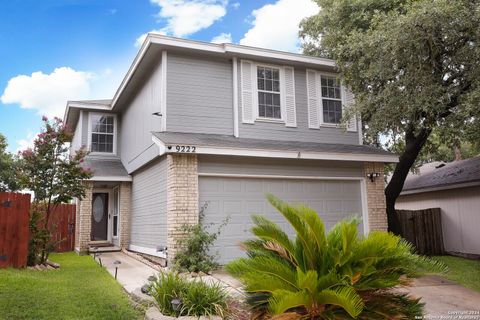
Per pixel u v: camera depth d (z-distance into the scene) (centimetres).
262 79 1197
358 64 1070
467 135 959
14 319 506
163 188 1057
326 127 1263
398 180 1265
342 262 409
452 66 905
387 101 967
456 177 1389
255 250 470
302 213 430
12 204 885
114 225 1587
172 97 1080
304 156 1063
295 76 1247
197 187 977
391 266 412
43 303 582
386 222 1189
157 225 1106
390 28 894
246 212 1036
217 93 1136
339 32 1404
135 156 1361
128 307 594
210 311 533
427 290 805
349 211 1167
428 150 1455
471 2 803
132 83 1342
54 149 1010
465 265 1124
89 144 1590
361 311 389
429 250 1384
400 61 901
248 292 435
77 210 1524
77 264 1070
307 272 387
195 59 1123
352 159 1127
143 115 1273
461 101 880
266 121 1177
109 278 838
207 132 1108
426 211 1412
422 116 999
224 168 1020
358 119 1271
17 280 702
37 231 955
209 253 973
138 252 1311
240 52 1135
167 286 574
